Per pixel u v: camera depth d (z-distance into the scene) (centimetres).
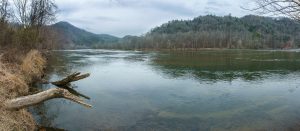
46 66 2469
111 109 1171
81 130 897
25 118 870
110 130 901
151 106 1239
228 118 1065
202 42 13788
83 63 3444
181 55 5956
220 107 1241
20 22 2708
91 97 1427
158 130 909
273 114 1120
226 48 12925
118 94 1519
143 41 15175
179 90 1653
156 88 1717
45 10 3012
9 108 814
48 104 1216
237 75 2362
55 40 5078
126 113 1113
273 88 1755
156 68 2948
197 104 1291
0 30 1836
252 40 13562
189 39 14325
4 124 728
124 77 2220
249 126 963
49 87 1614
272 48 12600
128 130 903
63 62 3441
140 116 1072
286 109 1200
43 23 3197
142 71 2666
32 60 1878
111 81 1997
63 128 910
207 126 962
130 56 5519
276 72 2589
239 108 1223
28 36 2197
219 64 3422
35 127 894
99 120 1007
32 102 848
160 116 1077
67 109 1144
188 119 1043
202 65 3291
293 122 1000
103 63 3584
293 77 2250
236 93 1577
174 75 2347
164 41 14462
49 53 4009
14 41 1898
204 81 2012
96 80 2036
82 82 1928
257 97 1468
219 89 1695
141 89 1680
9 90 1027
